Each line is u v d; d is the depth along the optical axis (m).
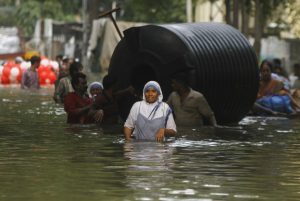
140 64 26.88
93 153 19.42
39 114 30.92
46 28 110.06
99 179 15.72
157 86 22.05
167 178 15.87
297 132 25.02
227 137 23.27
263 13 72.06
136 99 27.00
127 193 14.33
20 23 127.62
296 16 73.50
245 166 17.53
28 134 23.80
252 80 28.30
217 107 27.28
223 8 99.94
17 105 35.91
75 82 27.17
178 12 107.19
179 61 26.36
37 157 18.73
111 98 26.88
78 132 24.34
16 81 62.78
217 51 27.16
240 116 28.48
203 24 28.27
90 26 95.88
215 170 16.92
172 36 26.61
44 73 61.28
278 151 20.16
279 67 39.53
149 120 22.05
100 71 77.81
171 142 21.66
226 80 27.25
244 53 28.09
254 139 22.83
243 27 71.12
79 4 131.62
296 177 16.16
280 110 32.09
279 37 91.69
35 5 127.31
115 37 74.25
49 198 13.88
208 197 14.05
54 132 24.34
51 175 16.17
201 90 26.53
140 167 17.19
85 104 27.16
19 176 16.08
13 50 102.56
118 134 23.70
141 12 107.19
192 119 25.89
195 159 18.44
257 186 15.13
